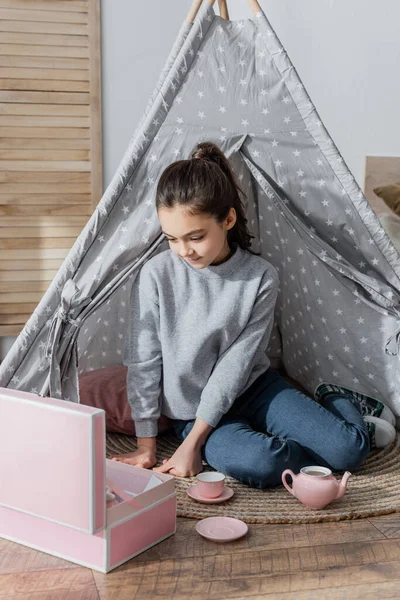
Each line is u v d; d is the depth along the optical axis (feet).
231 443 5.43
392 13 9.28
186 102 5.66
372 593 4.03
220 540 4.57
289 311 7.65
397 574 4.24
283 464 5.33
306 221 6.20
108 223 5.71
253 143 5.99
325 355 7.06
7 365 5.91
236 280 5.75
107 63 9.55
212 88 5.68
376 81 9.36
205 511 5.02
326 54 9.26
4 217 9.41
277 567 4.30
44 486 4.35
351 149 9.42
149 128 5.60
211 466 5.75
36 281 9.62
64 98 9.36
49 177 9.46
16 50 9.14
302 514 4.98
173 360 5.75
